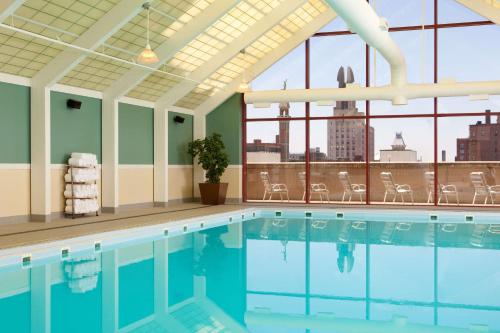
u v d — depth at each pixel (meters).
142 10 12.15
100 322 5.61
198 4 13.53
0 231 10.78
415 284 7.50
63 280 7.65
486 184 18.03
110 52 13.45
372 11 10.24
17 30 9.90
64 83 13.73
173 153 18.47
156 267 8.66
